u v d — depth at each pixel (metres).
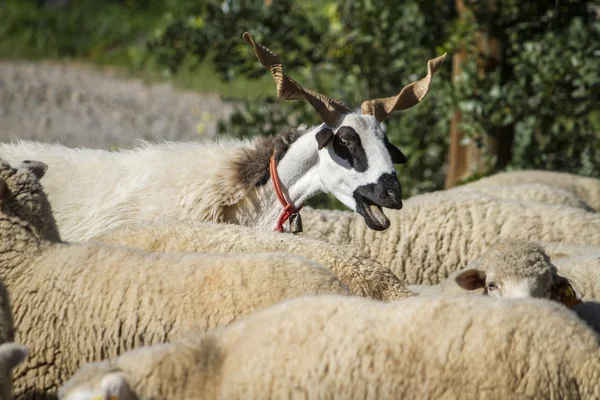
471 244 12.25
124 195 10.79
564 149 18.11
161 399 5.99
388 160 10.05
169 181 10.75
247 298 7.23
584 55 16.59
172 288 7.34
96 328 7.35
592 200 15.68
